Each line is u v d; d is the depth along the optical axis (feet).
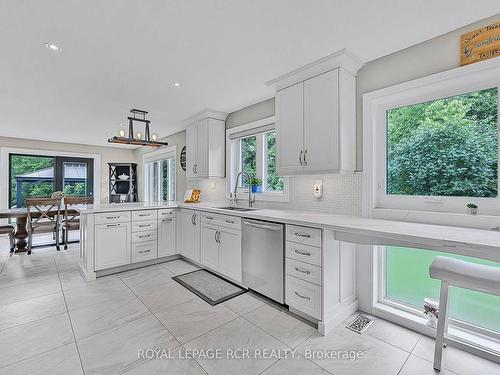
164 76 8.47
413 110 6.96
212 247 10.14
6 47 6.63
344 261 7.00
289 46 6.68
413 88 6.59
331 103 7.22
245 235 8.55
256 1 5.03
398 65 6.87
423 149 6.77
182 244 12.14
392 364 5.21
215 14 5.43
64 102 10.95
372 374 4.94
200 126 12.82
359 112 7.64
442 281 5.08
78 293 8.45
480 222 5.66
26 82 8.84
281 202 10.06
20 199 19.51
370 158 7.38
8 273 10.38
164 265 11.48
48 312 7.20
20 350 5.55
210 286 9.06
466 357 5.40
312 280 6.53
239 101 11.03
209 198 14.17
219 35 6.20
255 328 6.47
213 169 12.48
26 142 19.42
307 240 6.66
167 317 6.97
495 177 5.72
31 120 13.93
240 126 11.99
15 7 5.13
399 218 6.83
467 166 6.10
